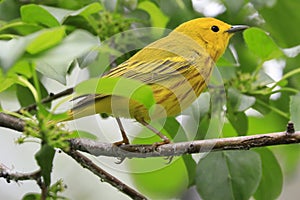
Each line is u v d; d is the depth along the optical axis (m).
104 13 12.31
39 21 11.30
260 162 12.64
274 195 13.81
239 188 12.58
